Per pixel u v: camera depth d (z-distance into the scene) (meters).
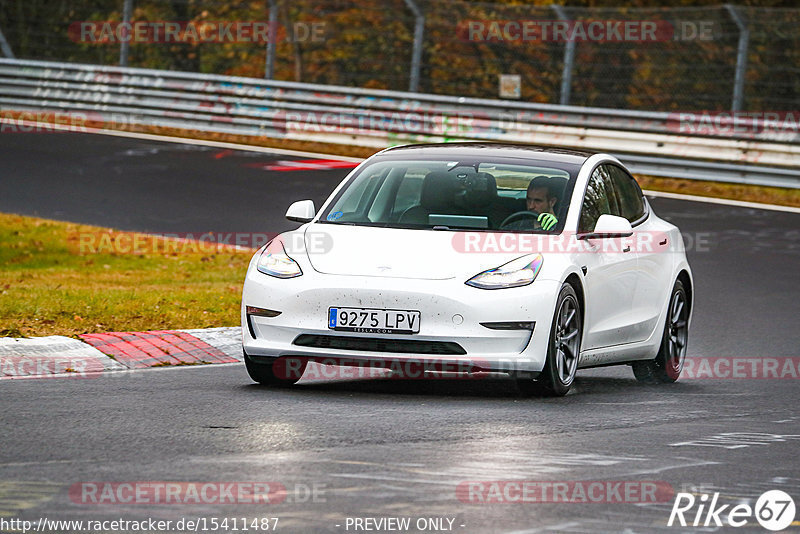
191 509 17.42
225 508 17.48
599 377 35.38
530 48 113.56
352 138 93.50
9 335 35.34
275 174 80.12
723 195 78.38
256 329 28.88
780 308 46.97
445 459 21.12
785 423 26.45
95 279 50.16
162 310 40.94
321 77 121.69
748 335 41.88
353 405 26.81
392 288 27.77
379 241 29.27
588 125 87.12
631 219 34.06
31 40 119.06
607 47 114.25
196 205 69.44
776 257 58.31
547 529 16.88
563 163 32.38
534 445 22.69
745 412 27.92
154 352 33.59
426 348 27.77
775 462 22.02
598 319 30.84
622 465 21.22
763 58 107.69
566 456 21.78
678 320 35.41
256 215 67.19
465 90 117.25
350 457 21.08
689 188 81.38
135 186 74.62
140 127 100.31
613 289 31.50
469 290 27.78
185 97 98.69
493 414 26.08
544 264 28.64
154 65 119.06
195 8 120.94
